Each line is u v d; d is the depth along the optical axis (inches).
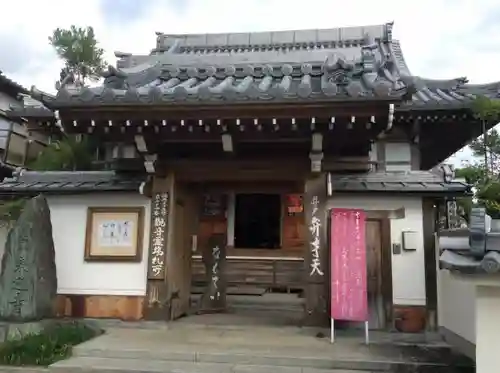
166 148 281.0
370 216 283.7
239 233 722.2
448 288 256.7
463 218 321.1
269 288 548.1
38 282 267.3
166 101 230.5
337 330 271.1
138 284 296.0
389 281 275.9
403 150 389.4
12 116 365.4
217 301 360.5
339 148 276.8
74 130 254.7
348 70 269.9
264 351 225.3
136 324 283.7
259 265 608.7
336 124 236.1
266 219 729.0
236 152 272.1
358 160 277.3
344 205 287.3
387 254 278.7
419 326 270.2
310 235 277.7
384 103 220.2
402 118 353.1
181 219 315.9
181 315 320.2
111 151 340.8
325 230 276.4
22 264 264.4
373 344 241.1
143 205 303.9
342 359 213.6
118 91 246.8
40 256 272.5
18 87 603.5
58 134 432.1
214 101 228.1
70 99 235.8
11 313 256.7
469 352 218.7
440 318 269.0
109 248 301.6
